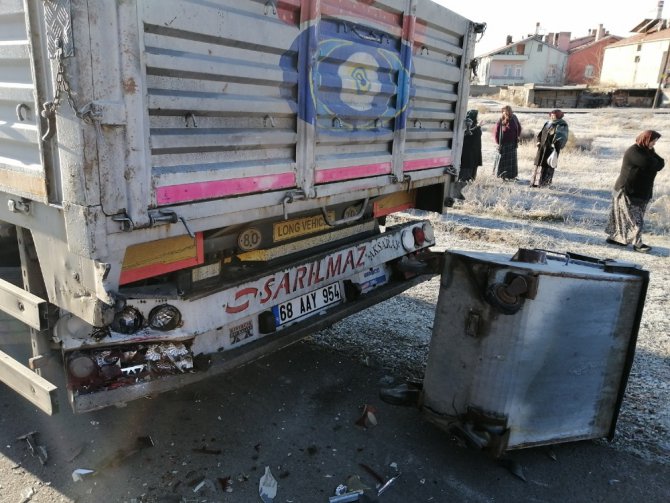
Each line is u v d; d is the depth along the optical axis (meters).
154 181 2.23
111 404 2.60
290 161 2.90
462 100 4.57
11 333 2.92
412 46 3.66
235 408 3.50
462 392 2.94
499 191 10.82
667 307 5.45
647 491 2.86
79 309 2.30
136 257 2.57
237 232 3.15
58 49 1.93
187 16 2.24
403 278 4.45
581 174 13.56
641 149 7.27
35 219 2.41
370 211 4.32
